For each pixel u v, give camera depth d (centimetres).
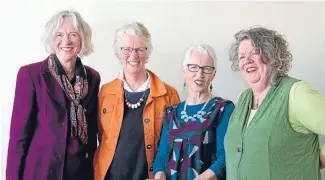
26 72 196
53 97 192
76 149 195
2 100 238
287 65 160
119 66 236
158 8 238
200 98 194
